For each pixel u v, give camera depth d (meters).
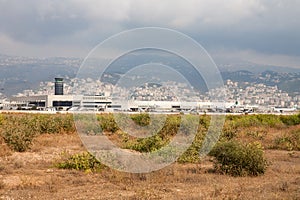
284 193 9.63
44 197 9.02
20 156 15.59
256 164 12.75
